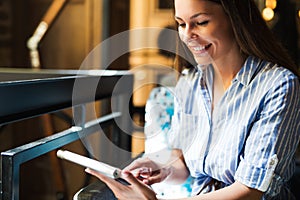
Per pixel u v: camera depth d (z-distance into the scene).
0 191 0.92
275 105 1.02
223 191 0.97
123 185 0.90
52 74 1.52
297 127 1.06
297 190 1.28
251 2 1.09
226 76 1.17
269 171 0.97
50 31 2.59
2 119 0.95
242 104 1.10
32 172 2.65
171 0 1.22
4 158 0.91
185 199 0.94
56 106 1.20
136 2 2.62
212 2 1.03
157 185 1.19
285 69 1.09
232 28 1.08
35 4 2.62
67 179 2.52
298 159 1.48
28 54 2.64
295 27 2.30
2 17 2.65
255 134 1.02
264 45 1.11
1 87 0.92
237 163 1.07
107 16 2.55
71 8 2.56
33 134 2.64
